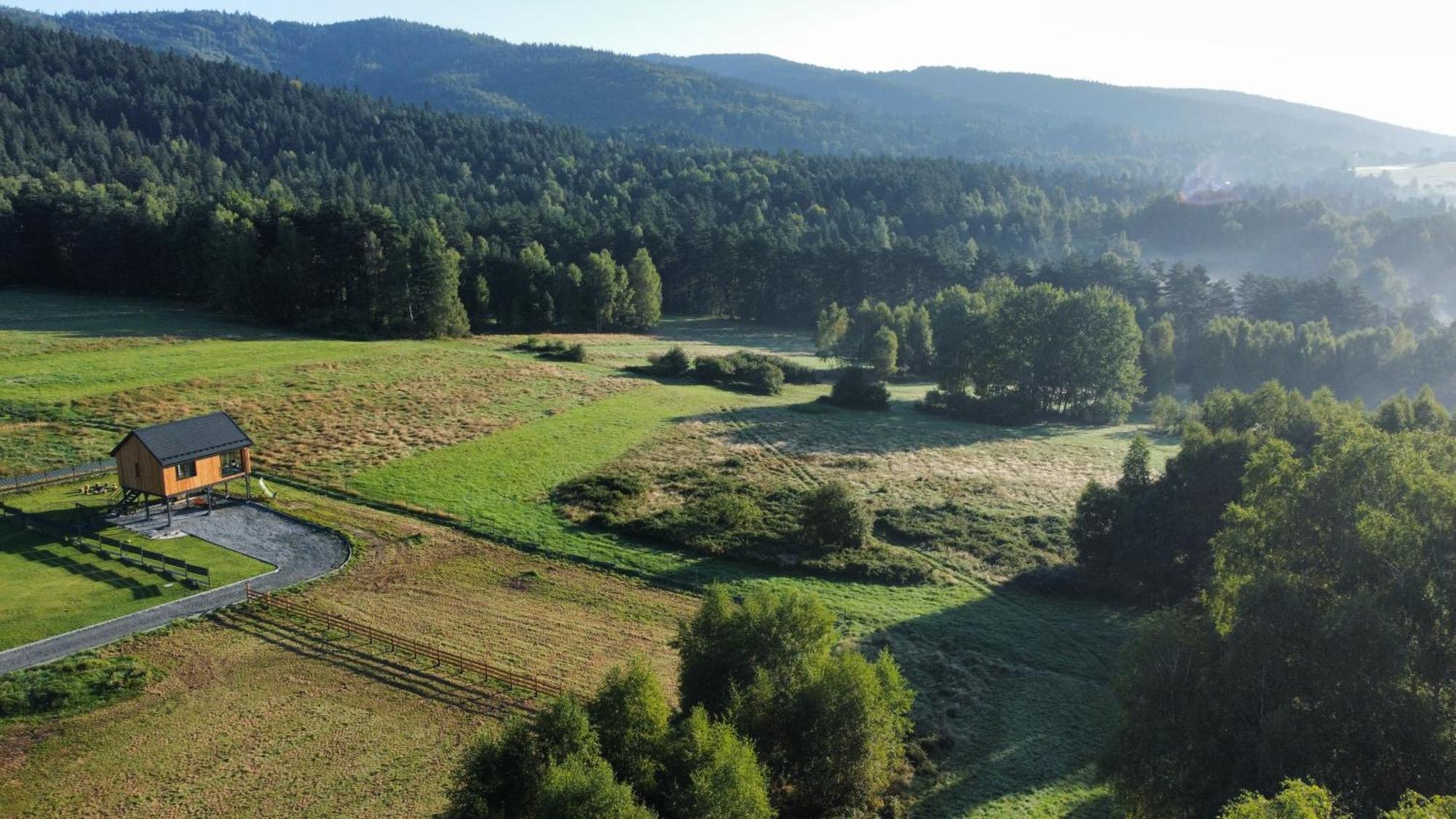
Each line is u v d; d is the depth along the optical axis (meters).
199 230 117.62
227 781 27.20
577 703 24.80
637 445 72.69
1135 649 27.89
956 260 164.62
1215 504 45.88
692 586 44.97
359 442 66.19
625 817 20.42
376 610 39.78
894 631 41.19
